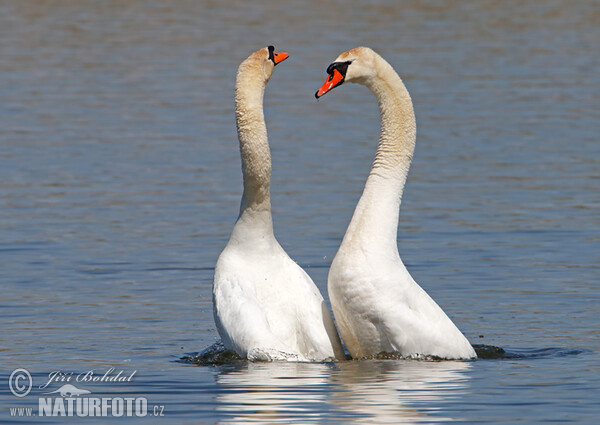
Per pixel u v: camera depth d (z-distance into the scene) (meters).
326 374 9.88
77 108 31.02
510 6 51.28
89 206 20.08
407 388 9.52
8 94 33.09
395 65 37.56
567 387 9.66
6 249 16.88
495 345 11.52
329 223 18.61
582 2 52.53
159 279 15.06
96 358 11.00
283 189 21.39
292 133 27.53
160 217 19.20
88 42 42.44
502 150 25.36
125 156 24.86
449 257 16.31
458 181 22.27
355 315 10.33
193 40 42.75
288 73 36.41
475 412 8.88
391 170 10.64
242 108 10.48
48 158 24.61
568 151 25.16
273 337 9.91
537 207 19.89
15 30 44.69
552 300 13.75
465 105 31.08
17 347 11.49
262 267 10.48
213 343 11.62
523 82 34.78
